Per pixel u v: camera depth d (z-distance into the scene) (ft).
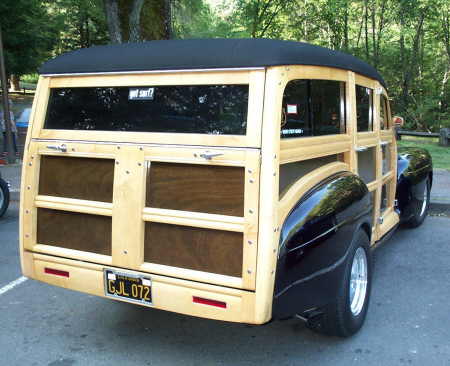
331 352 10.39
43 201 10.22
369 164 13.51
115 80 9.62
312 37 74.43
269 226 8.09
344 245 9.70
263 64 8.29
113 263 9.48
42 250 10.29
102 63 9.68
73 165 9.95
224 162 8.43
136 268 9.28
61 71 10.13
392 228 15.31
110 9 26.71
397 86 79.82
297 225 8.71
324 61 10.12
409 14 69.46
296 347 10.64
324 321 10.13
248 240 8.22
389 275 14.89
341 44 76.69
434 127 72.84
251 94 8.38
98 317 12.32
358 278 11.10
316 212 9.02
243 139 8.30
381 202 15.83
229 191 8.47
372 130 13.69
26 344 10.93
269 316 8.38
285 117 8.86
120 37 27.30
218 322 11.94
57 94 10.31
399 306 12.66
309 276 9.01
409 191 17.94
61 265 10.12
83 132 9.78
